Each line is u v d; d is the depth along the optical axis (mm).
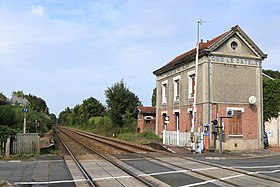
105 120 63500
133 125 51938
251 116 29047
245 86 29188
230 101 28547
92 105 93125
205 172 14438
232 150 27516
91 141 40094
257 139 28938
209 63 28344
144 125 48406
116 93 56250
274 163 18312
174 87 34531
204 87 28094
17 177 13289
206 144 26609
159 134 38281
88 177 13109
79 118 106812
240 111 28781
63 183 11992
